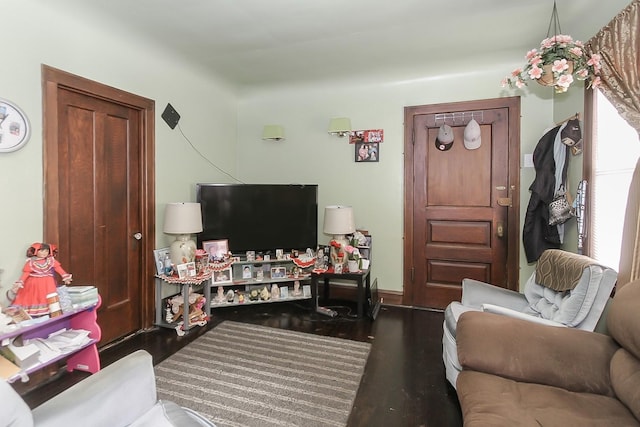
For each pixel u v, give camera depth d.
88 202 2.47
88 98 2.45
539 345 1.47
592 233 2.31
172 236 3.19
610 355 1.41
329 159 3.83
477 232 3.37
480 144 3.31
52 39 2.15
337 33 2.56
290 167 3.98
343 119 3.53
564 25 2.39
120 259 2.74
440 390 2.02
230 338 2.76
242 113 4.12
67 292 2.05
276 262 3.59
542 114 3.12
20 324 1.77
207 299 3.16
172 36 2.60
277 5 2.17
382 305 3.62
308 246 3.64
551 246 2.88
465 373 1.51
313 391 2.00
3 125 1.88
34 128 2.05
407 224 3.57
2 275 1.91
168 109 3.09
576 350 1.44
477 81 3.30
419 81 3.49
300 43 2.73
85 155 2.44
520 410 1.20
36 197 2.07
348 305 3.61
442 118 3.43
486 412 1.19
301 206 3.61
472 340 1.55
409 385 2.07
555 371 1.40
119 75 2.61
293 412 1.81
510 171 3.24
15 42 1.95
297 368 2.27
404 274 3.60
